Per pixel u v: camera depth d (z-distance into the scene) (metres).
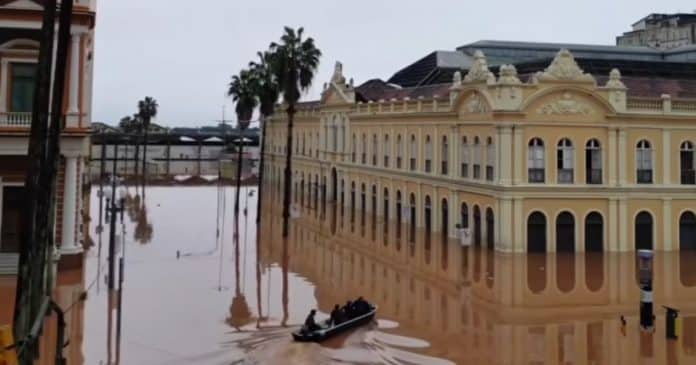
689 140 43.03
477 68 43.50
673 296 31.00
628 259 39.56
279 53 49.88
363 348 22.44
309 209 68.00
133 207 69.00
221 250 43.22
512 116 40.34
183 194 84.62
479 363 21.11
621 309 28.44
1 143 32.03
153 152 157.88
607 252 41.44
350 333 24.28
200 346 22.39
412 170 54.03
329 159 72.88
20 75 33.72
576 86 40.84
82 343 22.33
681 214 42.91
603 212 41.69
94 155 120.56
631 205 42.03
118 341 22.25
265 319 26.22
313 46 50.47
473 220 44.62
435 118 49.88
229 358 21.14
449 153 47.75
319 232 51.88
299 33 50.53
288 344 22.66
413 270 36.88
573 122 41.19
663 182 42.50
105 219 55.66
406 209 54.47
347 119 68.12
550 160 41.03
